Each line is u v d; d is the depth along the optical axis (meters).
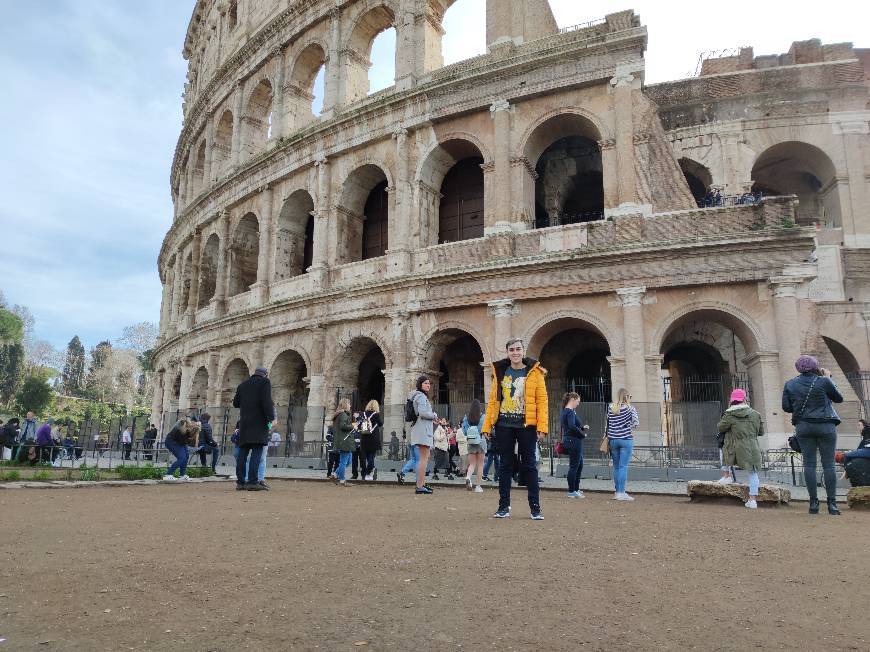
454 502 14.71
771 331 26.03
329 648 4.64
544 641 4.88
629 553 8.35
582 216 36.28
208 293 49.69
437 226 35.12
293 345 37.47
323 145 38.25
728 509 14.09
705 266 26.92
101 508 12.36
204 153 55.69
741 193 34.00
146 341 123.00
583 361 34.38
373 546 8.47
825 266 33.06
